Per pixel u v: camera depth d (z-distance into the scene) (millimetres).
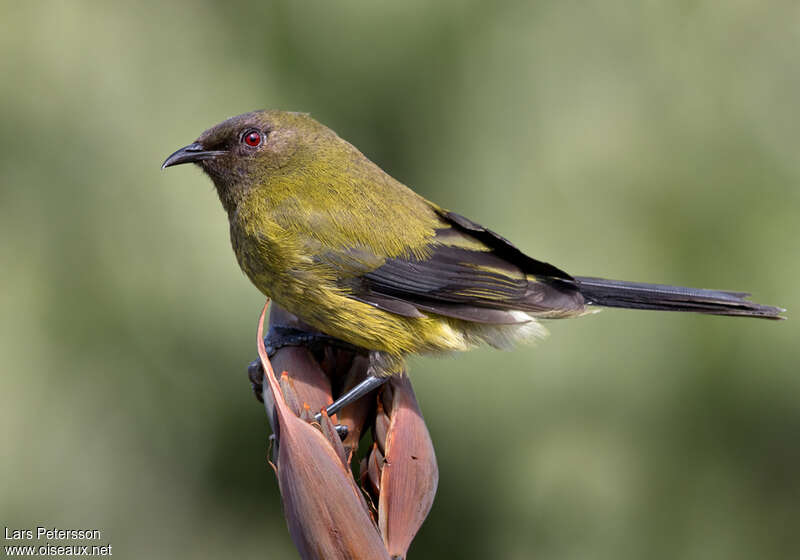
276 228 7414
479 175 11438
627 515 11031
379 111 11672
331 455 4727
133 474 11539
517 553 11266
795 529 11430
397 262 7438
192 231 10766
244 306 10641
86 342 11039
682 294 7844
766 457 11141
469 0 11578
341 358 7465
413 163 11789
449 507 11148
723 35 12047
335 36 11453
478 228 7758
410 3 11367
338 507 4668
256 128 7809
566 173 11273
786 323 10797
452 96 11602
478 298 7543
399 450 5199
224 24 11672
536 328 7844
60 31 11266
